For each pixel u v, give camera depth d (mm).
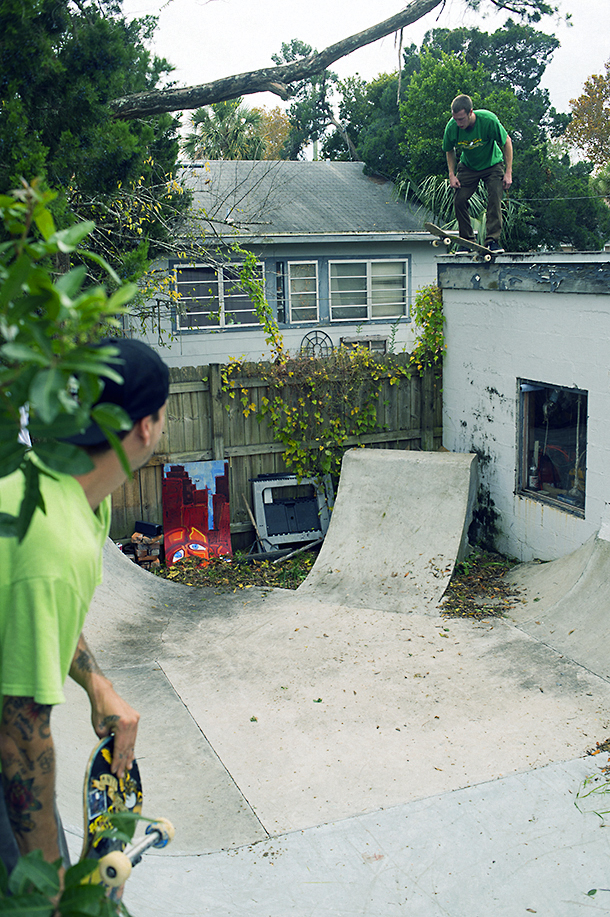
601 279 6621
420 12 8203
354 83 22188
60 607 1340
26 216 938
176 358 14828
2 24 6117
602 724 4938
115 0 7723
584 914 3240
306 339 16172
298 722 5219
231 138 22516
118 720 1640
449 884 3473
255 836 3902
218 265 10711
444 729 5027
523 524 8039
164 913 2992
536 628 6438
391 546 7934
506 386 8109
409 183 17844
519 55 21062
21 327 842
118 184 7402
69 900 932
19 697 1320
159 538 8500
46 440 877
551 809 4051
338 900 3348
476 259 8281
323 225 16047
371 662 6082
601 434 6832
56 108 6691
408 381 9367
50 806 1401
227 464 8828
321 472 9234
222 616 7191
